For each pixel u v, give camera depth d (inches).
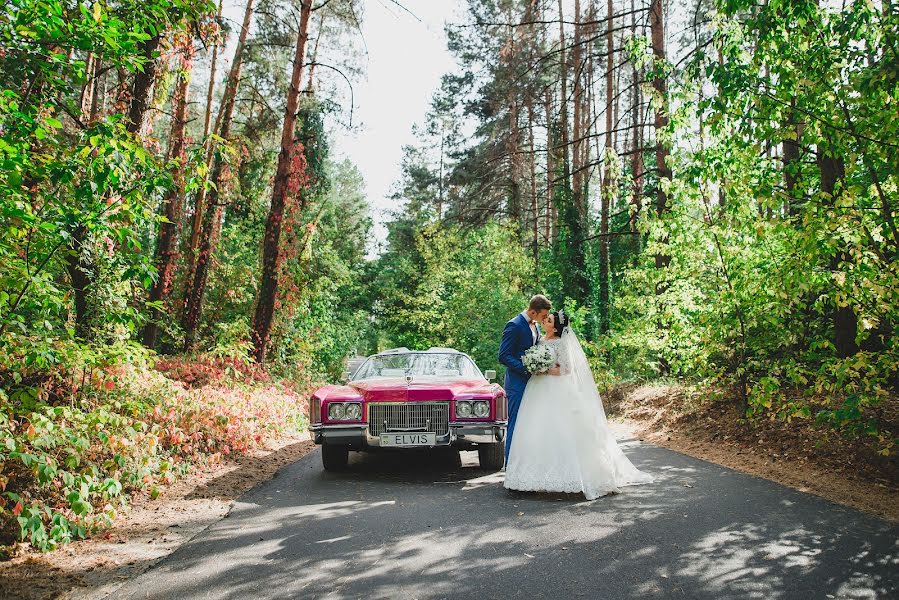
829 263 276.1
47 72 203.0
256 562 156.1
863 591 130.8
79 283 272.4
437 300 1086.4
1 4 174.1
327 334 901.8
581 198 981.8
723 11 275.9
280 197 596.1
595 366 555.8
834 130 258.7
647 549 161.5
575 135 941.8
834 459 256.1
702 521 187.0
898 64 215.3
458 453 349.4
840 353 346.9
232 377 471.8
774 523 182.7
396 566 152.1
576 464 228.4
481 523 191.6
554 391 236.1
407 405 278.7
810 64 255.6
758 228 281.0
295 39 690.2
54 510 176.4
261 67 717.3
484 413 279.1
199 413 305.4
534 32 852.6
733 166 316.8
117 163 195.0
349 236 1669.5
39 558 158.6
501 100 952.9
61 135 233.6
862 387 265.1
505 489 246.1
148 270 210.5
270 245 593.9
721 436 342.0
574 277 812.6
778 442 297.9
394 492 242.4
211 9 250.5
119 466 213.0
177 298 705.6
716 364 382.9
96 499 204.7
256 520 198.7
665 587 135.3
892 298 233.0
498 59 952.9
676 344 423.2
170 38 355.3
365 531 183.8
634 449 343.0
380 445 276.5
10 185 174.7
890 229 250.4
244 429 339.9
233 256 782.5
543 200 1206.9
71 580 143.8
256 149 745.6
